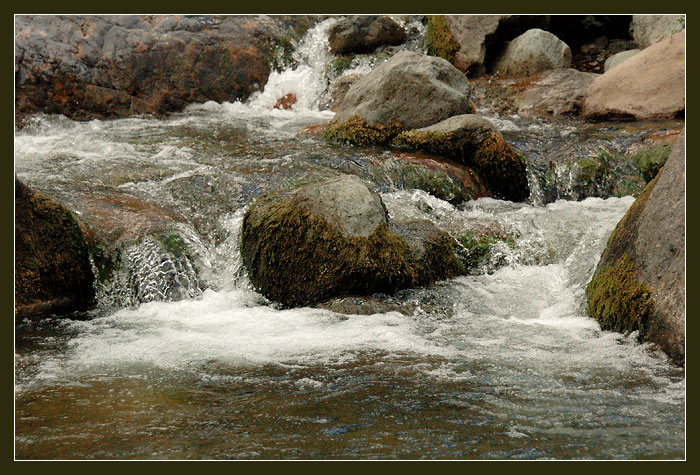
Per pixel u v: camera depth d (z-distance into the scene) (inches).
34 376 273.4
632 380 258.4
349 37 762.8
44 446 215.0
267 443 214.4
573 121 606.2
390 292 352.5
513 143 537.6
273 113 697.6
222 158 505.0
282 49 746.8
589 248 387.9
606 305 314.0
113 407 244.4
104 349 302.2
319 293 350.6
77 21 698.2
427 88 525.3
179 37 708.7
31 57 678.5
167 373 274.4
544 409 235.8
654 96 580.1
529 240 399.2
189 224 409.1
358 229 347.3
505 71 730.8
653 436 215.6
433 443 212.7
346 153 497.7
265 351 295.4
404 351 292.0
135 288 364.8
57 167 475.5
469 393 249.6
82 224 372.8
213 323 333.1
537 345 297.0
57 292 356.5
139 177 461.4
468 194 467.5
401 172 465.1
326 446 211.6
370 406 240.2
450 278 374.6
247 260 374.9
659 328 282.7
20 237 349.4
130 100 692.1
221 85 716.7
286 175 454.6
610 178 494.6
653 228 303.0
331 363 280.5
